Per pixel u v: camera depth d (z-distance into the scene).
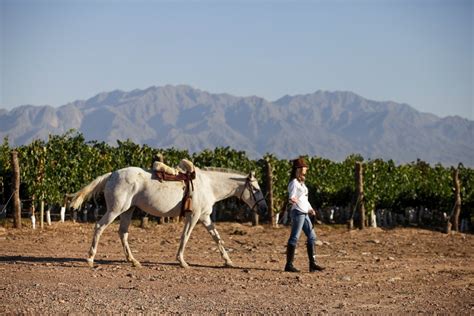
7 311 9.47
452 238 23.36
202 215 14.43
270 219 25.42
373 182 27.61
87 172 24.11
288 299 11.03
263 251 17.62
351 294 11.65
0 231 19.94
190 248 17.81
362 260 16.25
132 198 13.74
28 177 21.84
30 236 19.17
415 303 11.00
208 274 13.34
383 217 29.72
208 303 10.50
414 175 31.66
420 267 15.18
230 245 18.92
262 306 10.38
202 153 29.53
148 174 13.87
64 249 16.64
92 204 26.05
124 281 12.20
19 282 11.70
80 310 9.69
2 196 23.88
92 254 13.69
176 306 10.20
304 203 14.04
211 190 14.45
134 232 21.50
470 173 31.30
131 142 28.28
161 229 22.53
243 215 27.61
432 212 31.08
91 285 11.70
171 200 13.88
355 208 25.72
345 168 30.03
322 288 12.15
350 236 22.44
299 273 13.84
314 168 29.80
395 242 20.91
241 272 13.77
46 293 10.79
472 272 14.61
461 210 28.52
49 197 22.16
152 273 13.22
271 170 25.61
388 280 13.19
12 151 21.03
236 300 10.81
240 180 14.69
